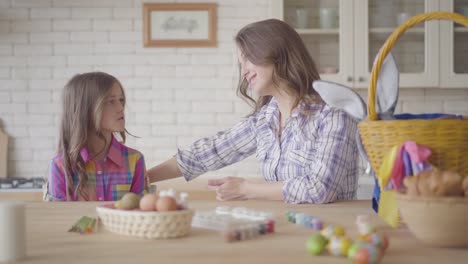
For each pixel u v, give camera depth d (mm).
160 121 3645
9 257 815
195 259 816
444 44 3320
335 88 1132
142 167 1966
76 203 1429
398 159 1000
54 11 3629
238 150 1906
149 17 3611
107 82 1941
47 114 3646
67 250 886
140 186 1940
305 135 1662
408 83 3340
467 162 1018
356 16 3328
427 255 850
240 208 1200
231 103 3635
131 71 3635
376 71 1086
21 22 3629
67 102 1920
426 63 3330
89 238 981
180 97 3637
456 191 883
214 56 3627
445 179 879
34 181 3180
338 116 1614
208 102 3637
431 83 3332
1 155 3594
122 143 2125
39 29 3635
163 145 3646
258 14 3611
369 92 1098
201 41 3604
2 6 3619
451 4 3326
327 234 907
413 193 910
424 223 890
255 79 1738
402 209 930
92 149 1938
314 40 3377
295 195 1496
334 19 3361
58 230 1062
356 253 777
